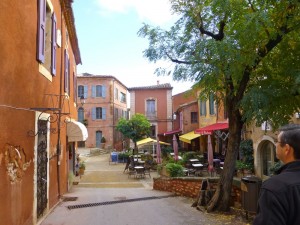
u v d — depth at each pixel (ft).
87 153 135.13
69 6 37.40
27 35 20.45
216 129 59.72
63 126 39.04
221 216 25.75
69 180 49.57
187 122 104.22
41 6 23.49
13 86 17.56
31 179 21.34
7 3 16.31
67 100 43.34
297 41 22.85
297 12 21.18
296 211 6.14
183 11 26.61
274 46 23.45
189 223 23.76
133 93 141.28
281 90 21.59
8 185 16.53
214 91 28.09
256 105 20.89
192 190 36.63
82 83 151.94
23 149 19.44
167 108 139.85
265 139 46.19
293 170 6.68
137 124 108.78
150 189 49.70
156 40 26.45
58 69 34.17
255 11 22.90
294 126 7.20
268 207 6.23
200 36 26.66
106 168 90.99
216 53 21.30
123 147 151.43
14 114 17.74
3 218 15.65
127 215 26.81
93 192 44.57
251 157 51.60
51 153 29.73
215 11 25.13
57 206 31.27
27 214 20.21
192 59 23.00
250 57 22.25
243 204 24.56
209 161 57.11
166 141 137.28
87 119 151.43
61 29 36.60
